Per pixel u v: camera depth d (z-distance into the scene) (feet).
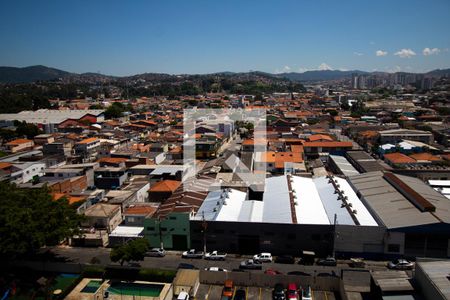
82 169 238.48
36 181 226.79
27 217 128.77
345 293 112.78
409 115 520.83
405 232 136.67
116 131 420.77
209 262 143.23
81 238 160.86
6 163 252.01
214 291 122.83
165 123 502.38
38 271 139.64
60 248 158.71
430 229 135.03
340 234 142.10
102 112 556.10
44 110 586.45
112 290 126.21
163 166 252.21
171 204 175.94
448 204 160.76
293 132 404.77
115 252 131.44
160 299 120.57
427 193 174.40
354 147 323.37
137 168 251.39
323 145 307.99
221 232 151.23
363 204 166.91
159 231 154.51
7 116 525.75
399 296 106.01
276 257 144.25
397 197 164.96
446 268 106.73
